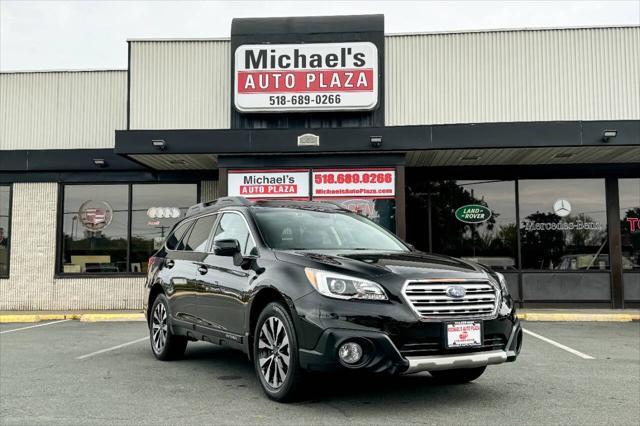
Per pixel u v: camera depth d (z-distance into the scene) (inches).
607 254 571.2
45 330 435.8
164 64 556.1
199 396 213.0
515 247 577.9
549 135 492.4
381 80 530.0
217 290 237.8
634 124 486.6
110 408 197.6
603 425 177.9
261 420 180.7
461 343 183.3
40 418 186.2
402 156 522.6
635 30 536.1
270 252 215.2
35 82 614.5
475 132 499.5
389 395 212.1
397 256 208.4
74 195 605.9
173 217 600.4
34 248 597.3
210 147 514.9
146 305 308.7
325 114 532.7
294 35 528.4
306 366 183.0
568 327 447.2
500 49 539.8
